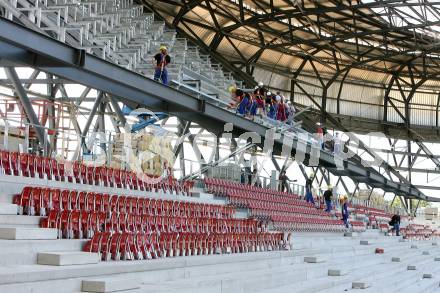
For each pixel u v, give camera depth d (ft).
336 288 64.69
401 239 161.89
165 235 56.75
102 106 112.27
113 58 89.66
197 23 160.15
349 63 203.62
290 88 206.69
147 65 100.07
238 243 72.13
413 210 249.34
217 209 83.30
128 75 69.92
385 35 175.73
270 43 176.96
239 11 161.68
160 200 68.69
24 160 58.29
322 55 200.23
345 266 83.35
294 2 151.02
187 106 83.15
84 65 61.46
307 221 115.96
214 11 155.94
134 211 63.46
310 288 58.90
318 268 72.02
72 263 41.68
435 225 244.01
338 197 167.94
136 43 105.09
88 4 93.66
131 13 117.08
